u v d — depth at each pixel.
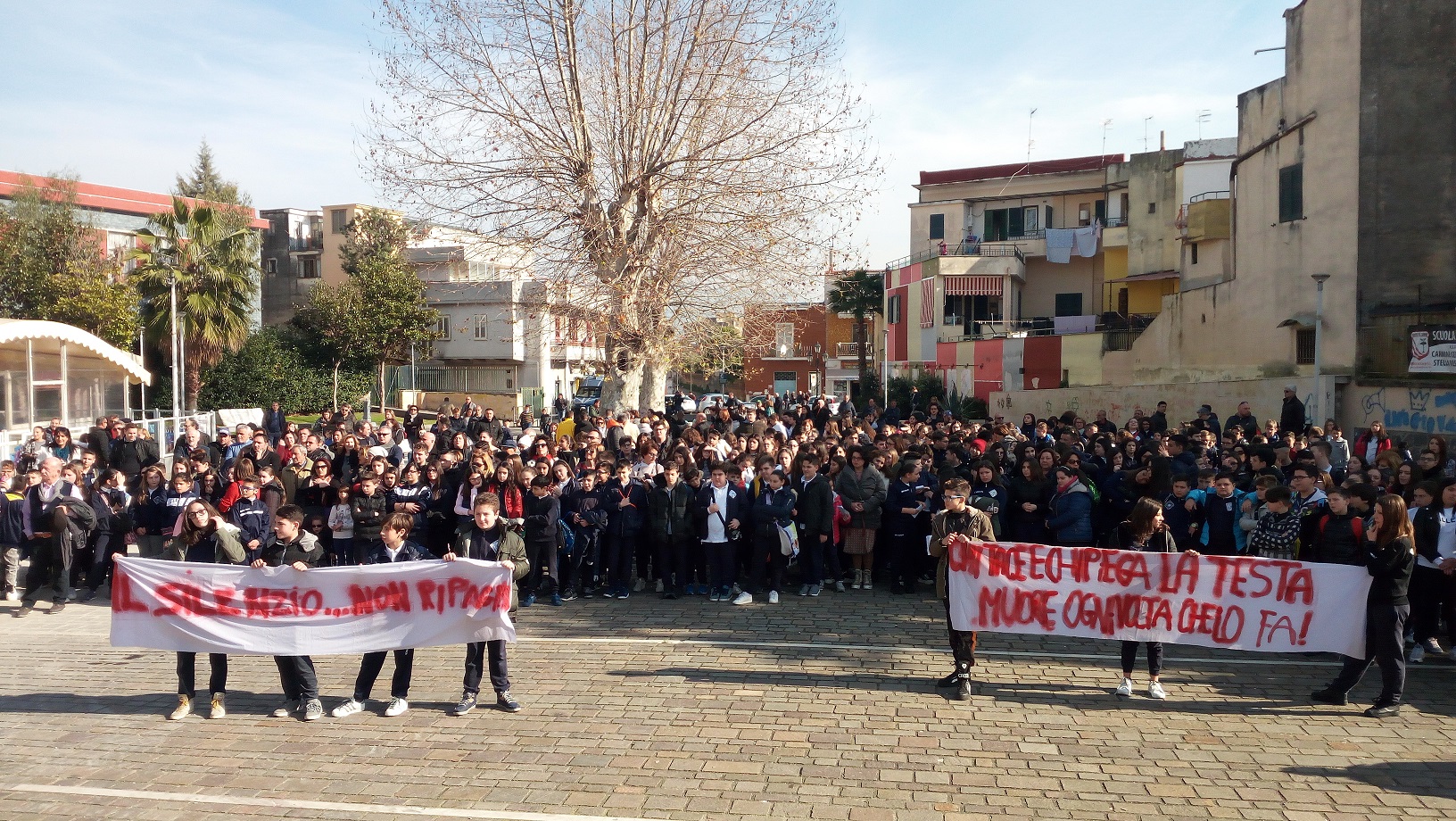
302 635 7.93
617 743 7.19
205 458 15.40
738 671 8.98
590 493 12.09
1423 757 6.86
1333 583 8.03
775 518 11.69
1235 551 10.13
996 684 8.62
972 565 8.43
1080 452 13.30
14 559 12.30
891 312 51.50
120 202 40.53
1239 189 26.27
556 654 9.63
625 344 20.28
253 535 10.71
